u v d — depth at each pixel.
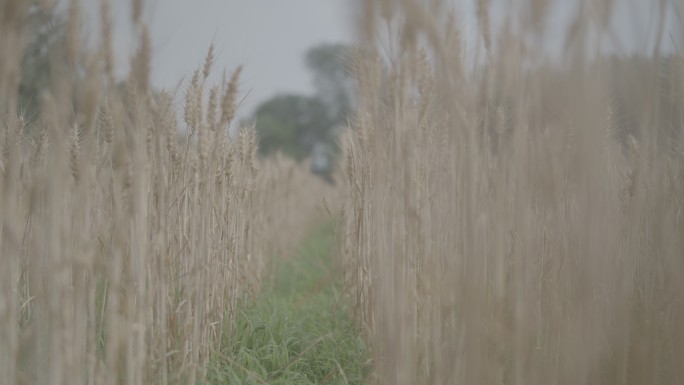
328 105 66.19
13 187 3.43
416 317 4.19
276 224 10.48
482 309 3.74
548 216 4.72
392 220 3.82
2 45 2.95
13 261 4.00
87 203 3.63
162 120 4.09
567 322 4.15
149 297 3.99
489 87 3.71
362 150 5.23
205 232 4.66
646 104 3.80
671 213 4.59
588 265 3.71
